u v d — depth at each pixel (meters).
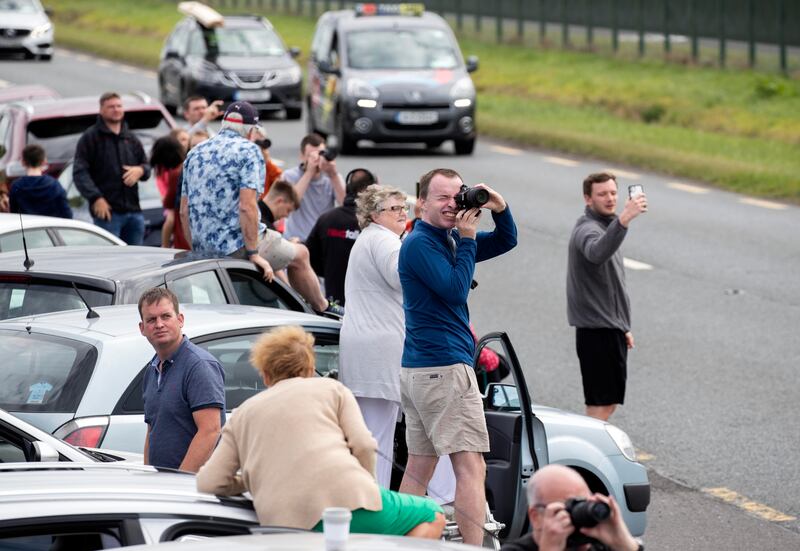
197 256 28.03
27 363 22.36
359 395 24.66
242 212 30.78
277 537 13.30
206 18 95.56
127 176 43.88
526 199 69.19
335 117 83.44
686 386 38.41
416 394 22.41
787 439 33.84
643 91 112.31
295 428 16.52
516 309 47.88
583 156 85.19
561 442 25.67
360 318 24.83
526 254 57.06
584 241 30.86
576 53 138.12
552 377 39.34
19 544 14.44
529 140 91.00
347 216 34.03
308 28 171.25
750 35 120.12
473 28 159.88
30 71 129.00
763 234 61.03
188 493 14.91
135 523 13.68
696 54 126.19
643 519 26.47
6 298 26.12
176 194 39.81
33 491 13.98
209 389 21.05
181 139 45.50
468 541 22.25
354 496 16.30
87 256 28.11
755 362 41.00
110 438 21.47
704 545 27.08
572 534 13.33
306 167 40.12
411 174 75.06
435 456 22.97
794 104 103.56
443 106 81.88
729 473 31.45
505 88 121.31
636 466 26.41
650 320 46.19
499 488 24.81
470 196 21.69
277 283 28.88
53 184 43.44
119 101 44.03
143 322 21.09
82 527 13.54
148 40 164.00
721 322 45.84
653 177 77.25
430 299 22.27
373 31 85.81
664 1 128.88
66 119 53.31
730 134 94.62
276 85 95.25
